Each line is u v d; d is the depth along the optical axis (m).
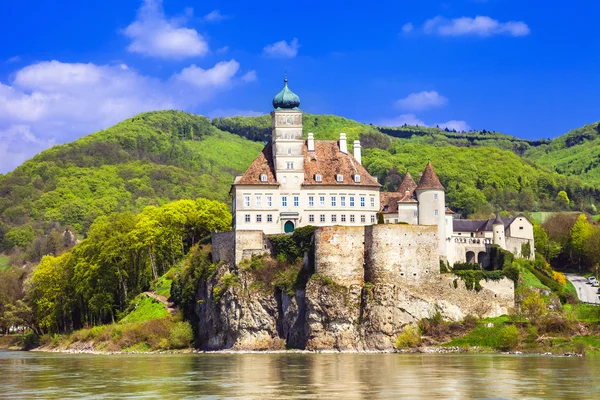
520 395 111.00
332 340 181.50
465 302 185.75
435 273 185.25
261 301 191.12
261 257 196.50
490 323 179.50
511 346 170.88
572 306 196.75
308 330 183.88
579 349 163.38
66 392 119.94
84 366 159.88
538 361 150.25
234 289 193.38
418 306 181.75
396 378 127.88
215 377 133.62
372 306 180.00
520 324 178.62
